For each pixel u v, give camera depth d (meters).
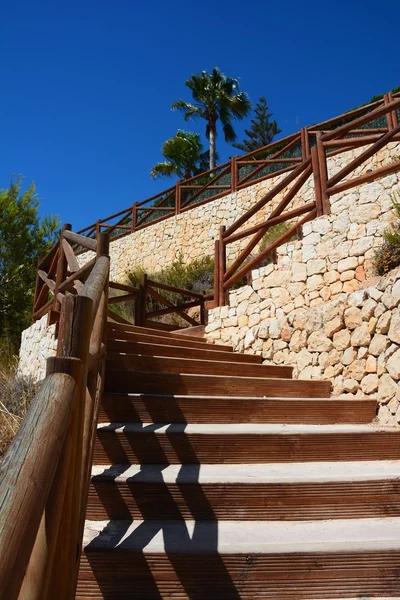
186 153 22.89
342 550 1.73
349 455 2.60
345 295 3.70
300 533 1.89
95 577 1.66
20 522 0.69
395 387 3.06
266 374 4.04
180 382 3.28
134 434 2.46
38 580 0.90
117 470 2.27
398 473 2.25
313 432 2.60
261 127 26.11
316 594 1.68
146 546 1.72
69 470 1.24
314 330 3.98
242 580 1.67
